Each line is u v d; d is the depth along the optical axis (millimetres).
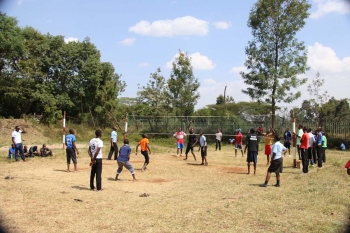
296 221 7160
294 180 12758
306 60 32750
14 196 9234
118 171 12586
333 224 6957
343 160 20172
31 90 37375
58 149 23297
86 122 40594
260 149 27781
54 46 40188
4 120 33125
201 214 7660
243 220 7223
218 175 14141
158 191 10516
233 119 31750
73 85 39656
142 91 41469
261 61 33500
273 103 32844
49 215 7469
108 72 42125
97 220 7137
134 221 7094
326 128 31594
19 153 18938
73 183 11617
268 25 32625
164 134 32812
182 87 38250
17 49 37469
